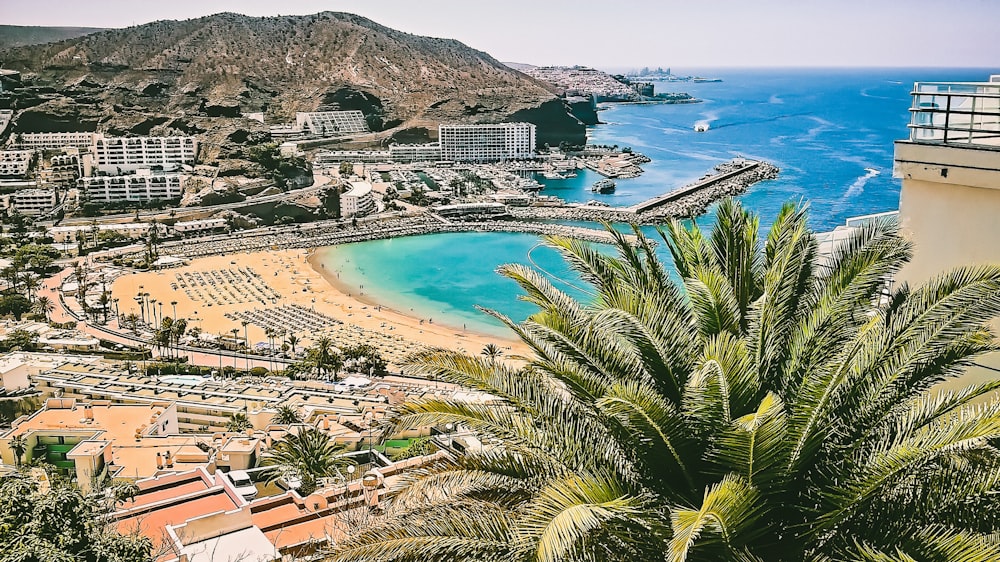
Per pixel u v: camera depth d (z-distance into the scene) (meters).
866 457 9.23
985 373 12.57
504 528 9.58
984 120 12.55
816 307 10.54
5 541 14.77
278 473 37.66
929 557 8.19
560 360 10.23
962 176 12.13
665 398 9.25
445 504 10.64
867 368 9.54
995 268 9.50
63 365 74.75
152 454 46.62
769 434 8.10
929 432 8.89
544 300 11.05
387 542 9.64
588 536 8.99
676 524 7.60
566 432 9.87
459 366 10.42
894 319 9.77
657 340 9.54
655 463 9.18
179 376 77.38
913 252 12.92
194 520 25.39
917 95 12.92
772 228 11.47
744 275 11.27
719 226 11.91
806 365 9.56
